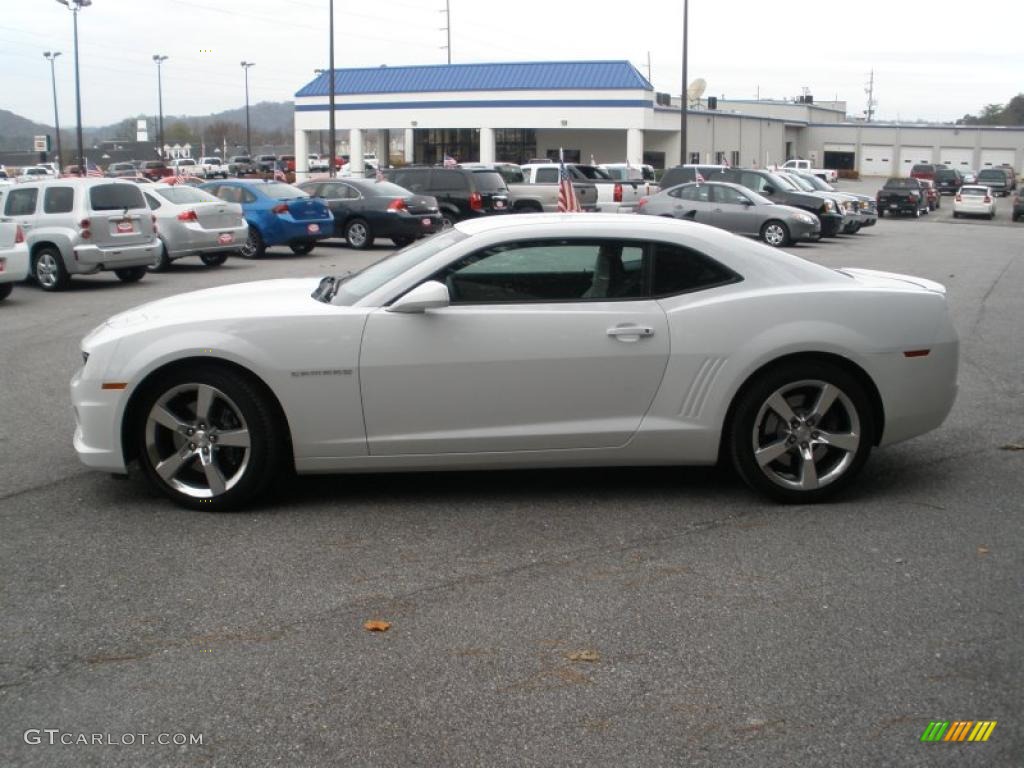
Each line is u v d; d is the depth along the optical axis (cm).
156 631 402
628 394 527
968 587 441
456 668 371
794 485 542
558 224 534
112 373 524
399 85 5584
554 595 433
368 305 523
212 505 535
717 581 447
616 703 347
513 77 5366
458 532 508
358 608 421
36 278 1566
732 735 328
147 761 316
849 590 438
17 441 685
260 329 517
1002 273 1836
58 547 489
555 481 590
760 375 532
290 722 337
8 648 388
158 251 1617
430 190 2630
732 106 7281
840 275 558
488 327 517
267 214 2062
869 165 8088
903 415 545
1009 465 623
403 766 312
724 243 539
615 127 5169
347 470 533
